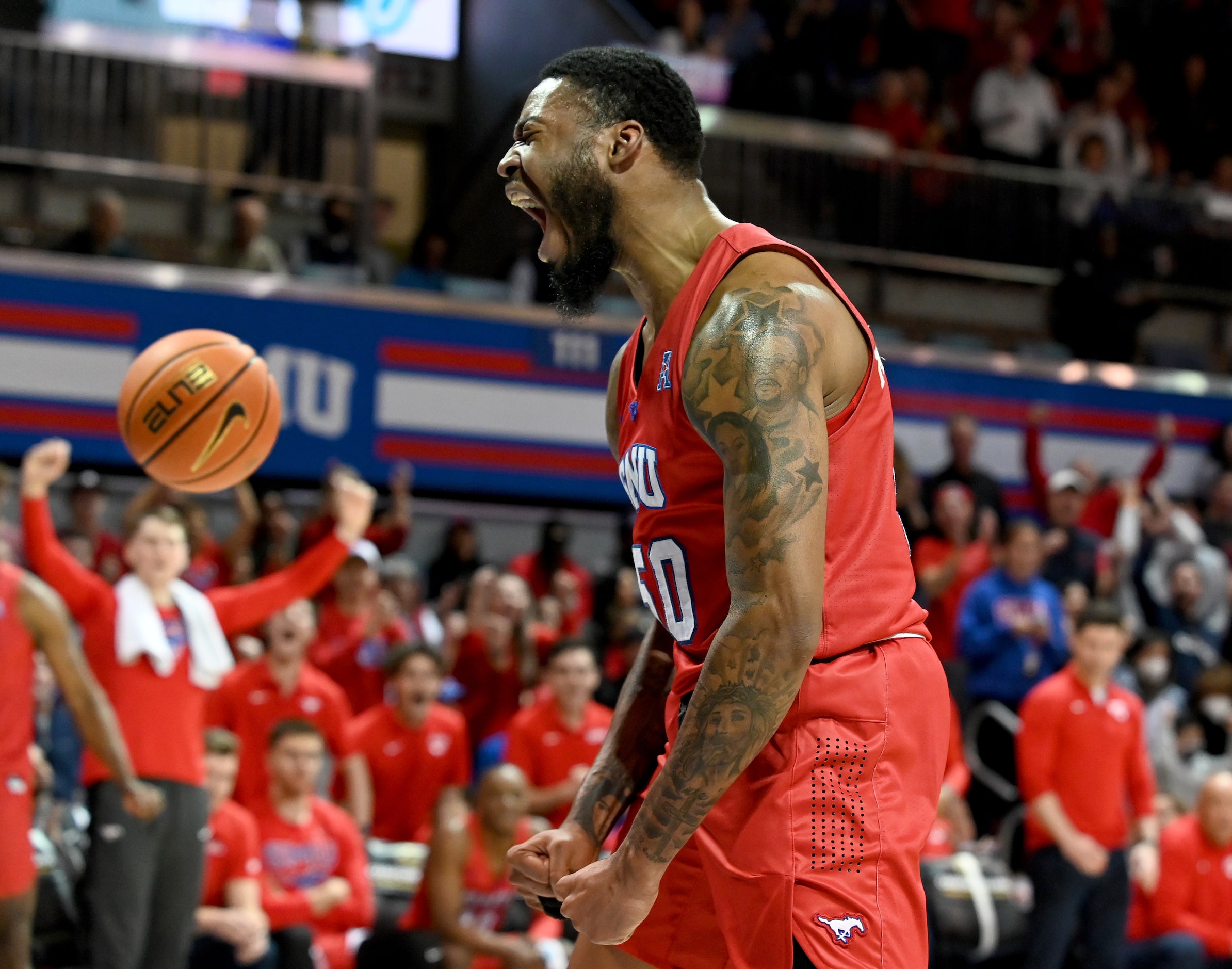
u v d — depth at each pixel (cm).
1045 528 3544
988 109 4309
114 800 1645
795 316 626
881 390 682
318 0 3978
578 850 770
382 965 1742
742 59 4303
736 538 604
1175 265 4300
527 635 2733
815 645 600
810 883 637
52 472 1716
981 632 2606
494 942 1773
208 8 4097
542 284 3662
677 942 715
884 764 655
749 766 661
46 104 3541
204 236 3722
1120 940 2066
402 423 3359
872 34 4516
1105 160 4472
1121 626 2072
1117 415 3869
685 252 687
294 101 3688
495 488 3416
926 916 667
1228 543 3544
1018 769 2234
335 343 3325
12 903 1466
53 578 1692
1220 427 3953
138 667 1680
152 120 3609
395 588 2872
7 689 1485
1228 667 2644
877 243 4019
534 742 2269
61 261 3142
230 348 1116
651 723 804
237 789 2095
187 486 1102
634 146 680
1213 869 2209
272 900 1855
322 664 2603
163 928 1673
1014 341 4166
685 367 643
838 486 662
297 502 3394
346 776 2206
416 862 2117
